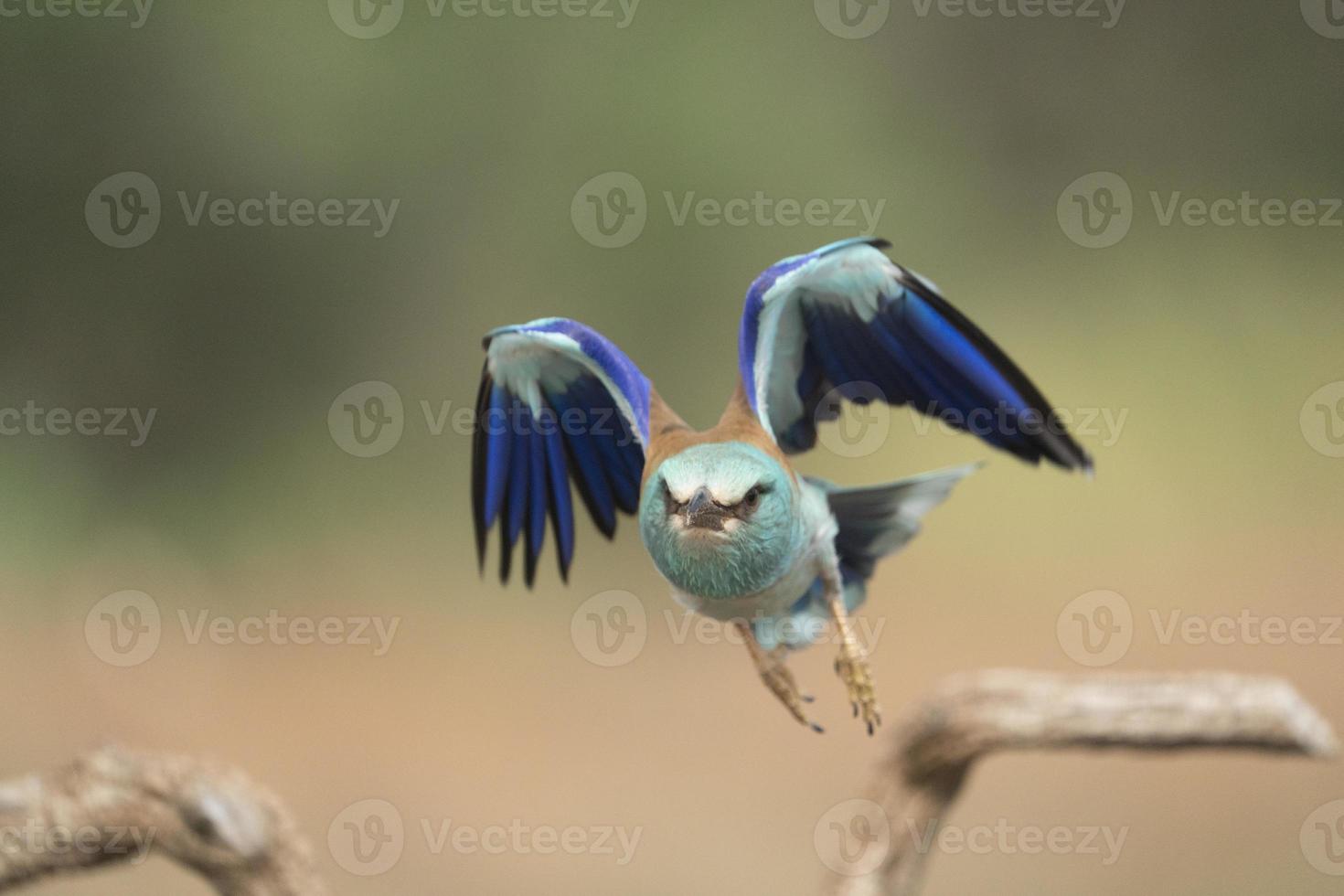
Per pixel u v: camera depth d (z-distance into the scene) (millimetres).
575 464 7801
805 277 6785
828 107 19344
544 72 18469
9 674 15875
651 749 14758
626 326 18422
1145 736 6582
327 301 18500
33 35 17594
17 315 18078
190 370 18453
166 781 6172
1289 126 20984
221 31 17875
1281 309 19656
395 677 16109
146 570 17672
